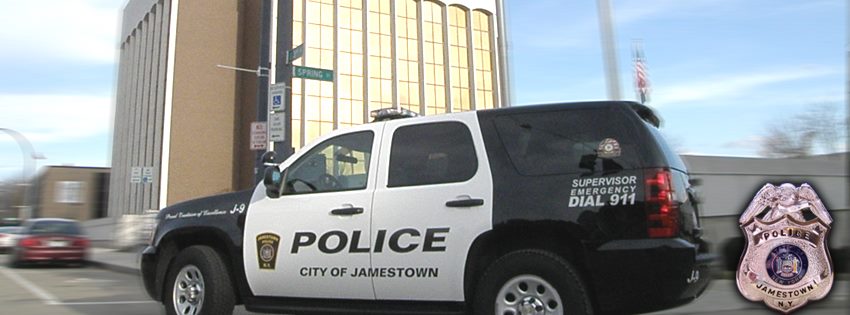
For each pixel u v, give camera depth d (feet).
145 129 183.83
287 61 40.78
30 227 63.62
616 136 16.81
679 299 15.69
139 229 79.20
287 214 19.99
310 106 169.78
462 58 196.95
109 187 239.50
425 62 190.29
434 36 193.57
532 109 18.07
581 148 17.12
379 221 18.48
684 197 16.66
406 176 18.71
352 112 176.24
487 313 16.87
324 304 19.35
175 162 164.45
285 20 41.78
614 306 16.08
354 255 18.66
